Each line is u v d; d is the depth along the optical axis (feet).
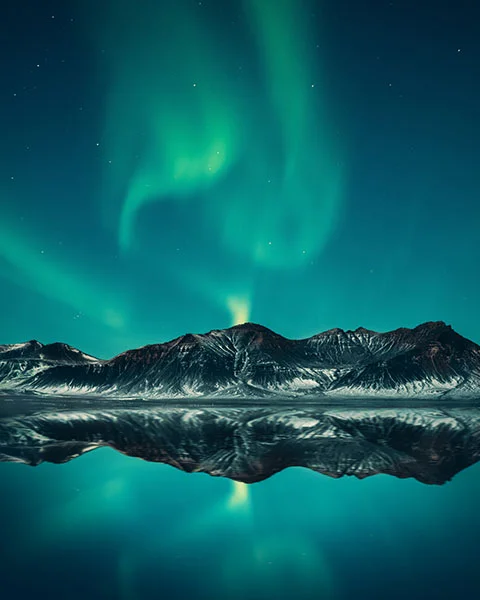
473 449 188.34
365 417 344.69
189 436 231.50
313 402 635.25
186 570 73.97
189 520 99.25
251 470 149.28
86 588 67.51
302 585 68.54
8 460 164.66
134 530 92.89
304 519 99.25
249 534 90.63
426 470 148.46
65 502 112.47
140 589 67.10
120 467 153.38
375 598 64.44
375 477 138.72
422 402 624.59
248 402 638.12
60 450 186.60
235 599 64.34
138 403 584.81
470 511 104.94
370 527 94.53
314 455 174.91
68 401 628.69
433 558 78.48
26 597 64.69
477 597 64.90
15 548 83.15
